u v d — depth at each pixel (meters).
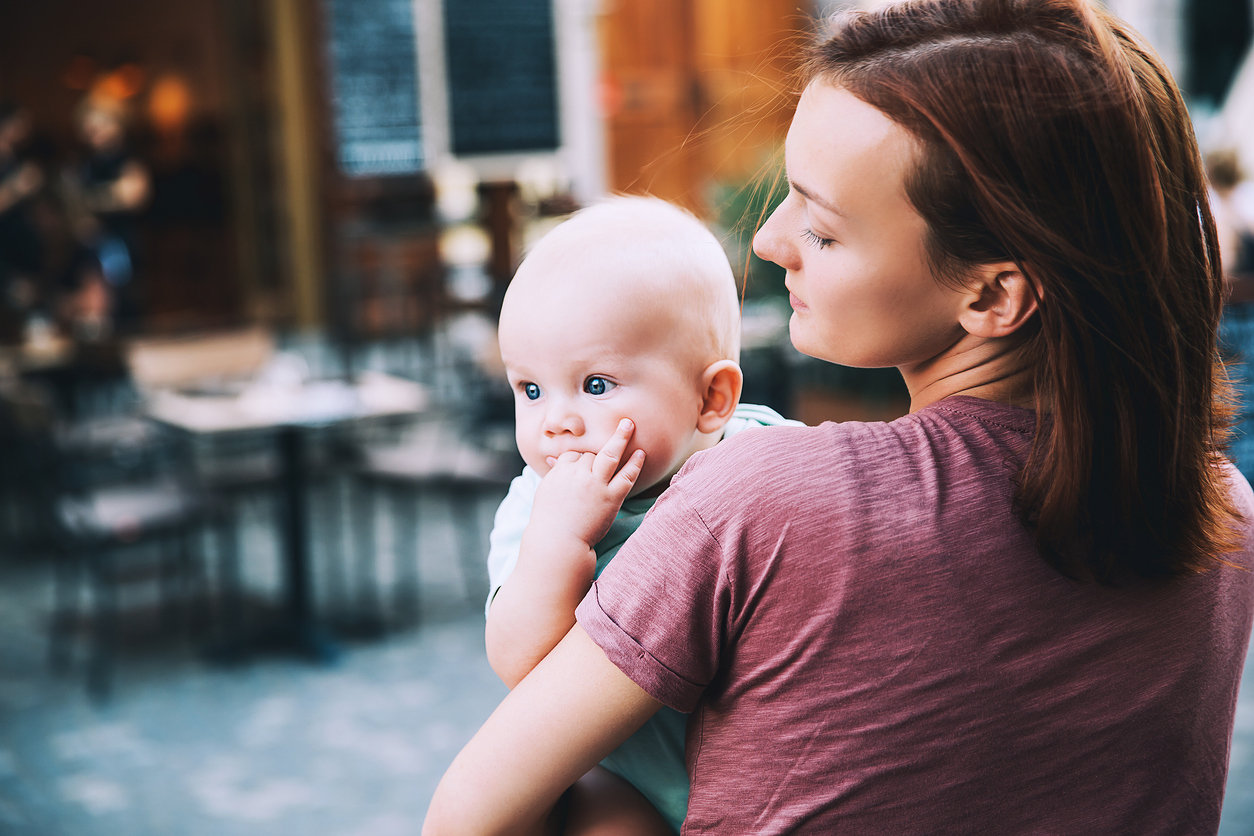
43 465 4.42
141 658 4.09
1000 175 0.68
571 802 0.84
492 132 9.82
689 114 9.63
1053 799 0.72
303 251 9.74
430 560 5.10
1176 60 10.09
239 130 10.38
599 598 0.74
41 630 4.33
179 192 10.98
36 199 7.88
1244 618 0.81
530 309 0.85
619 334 0.83
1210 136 8.62
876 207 0.72
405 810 3.04
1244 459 3.40
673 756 0.82
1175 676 0.74
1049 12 0.72
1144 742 0.73
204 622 4.40
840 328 0.76
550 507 0.81
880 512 0.70
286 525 4.20
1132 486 0.71
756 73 0.93
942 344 0.77
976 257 0.71
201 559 4.96
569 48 9.83
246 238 10.49
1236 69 10.09
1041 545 0.70
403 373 7.07
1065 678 0.71
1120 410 0.70
